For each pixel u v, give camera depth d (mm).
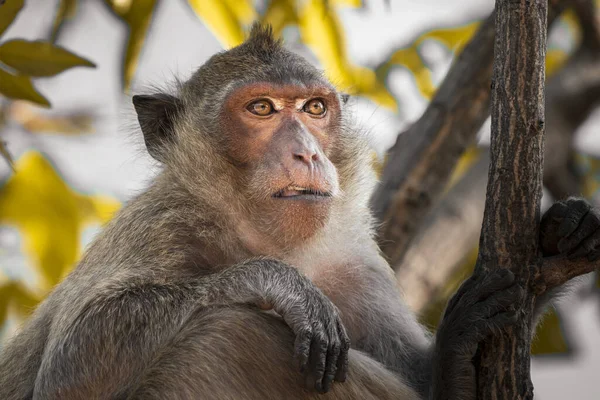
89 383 10094
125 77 13391
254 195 11070
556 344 16109
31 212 15211
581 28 16844
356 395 10141
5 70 10672
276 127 11211
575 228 9305
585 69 16797
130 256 11062
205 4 13336
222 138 11320
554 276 9445
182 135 11758
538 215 9445
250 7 13852
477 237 15180
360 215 12172
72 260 15266
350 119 12273
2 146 10570
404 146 14305
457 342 9898
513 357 9500
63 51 10469
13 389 12109
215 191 11289
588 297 16359
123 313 10234
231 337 9914
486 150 15805
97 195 15773
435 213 15039
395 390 10484
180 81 12945
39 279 15258
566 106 16625
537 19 9250
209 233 11234
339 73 14391
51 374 10258
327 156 11531
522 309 9508
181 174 11555
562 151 16547
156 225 11188
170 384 9820
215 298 10188
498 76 9375
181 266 10953
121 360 10102
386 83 15828
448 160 14102
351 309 11953
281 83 11234
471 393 9953
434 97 14414
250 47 11812
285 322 10102
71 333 10297
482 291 9570
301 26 14242
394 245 13875
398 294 12367
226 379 9820
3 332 15062
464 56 14344
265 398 9852
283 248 11125
